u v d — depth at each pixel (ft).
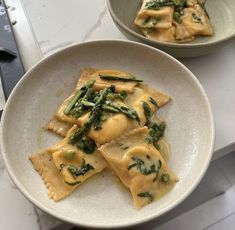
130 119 1.20
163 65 1.35
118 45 1.37
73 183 1.09
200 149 1.16
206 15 1.64
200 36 1.58
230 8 1.67
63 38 1.62
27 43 1.58
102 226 0.93
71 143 1.17
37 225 1.08
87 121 1.17
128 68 1.40
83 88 1.29
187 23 1.56
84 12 1.73
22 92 1.24
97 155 1.15
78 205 1.05
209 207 1.79
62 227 1.10
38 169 1.12
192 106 1.26
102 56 1.39
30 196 0.98
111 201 1.07
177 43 1.48
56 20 1.68
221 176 1.67
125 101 1.28
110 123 1.16
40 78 1.30
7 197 1.12
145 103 1.26
